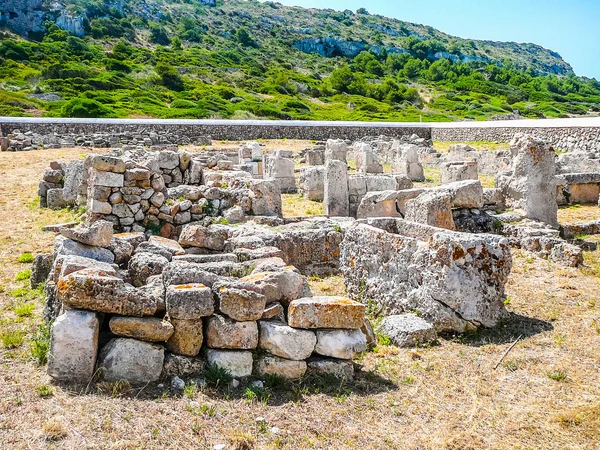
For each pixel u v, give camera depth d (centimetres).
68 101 4600
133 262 670
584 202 1711
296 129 3991
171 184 1395
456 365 585
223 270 662
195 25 11262
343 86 7888
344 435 449
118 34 9619
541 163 1225
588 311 741
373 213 1288
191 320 525
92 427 438
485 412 489
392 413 487
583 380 548
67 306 516
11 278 889
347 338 543
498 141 3503
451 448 434
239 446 422
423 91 8556
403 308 720
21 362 562
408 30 18088
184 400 484
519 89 9238
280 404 490
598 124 2662
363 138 3853
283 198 1822
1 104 4447
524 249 1086
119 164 1120
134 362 506
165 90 6012
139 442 422
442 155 2731
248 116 5031
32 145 2848
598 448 436
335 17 16712
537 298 800
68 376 502
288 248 985
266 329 537
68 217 1388
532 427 465
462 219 1221
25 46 7275
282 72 8369
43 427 434
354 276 823
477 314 666
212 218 1188
